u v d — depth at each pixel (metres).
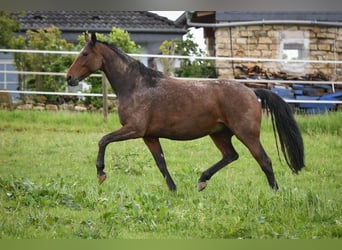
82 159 13.77
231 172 12.74
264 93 10.52
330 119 17.25
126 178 12.02
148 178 12.07
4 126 16.66
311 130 16.95
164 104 10.48
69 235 8.23
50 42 21.02
